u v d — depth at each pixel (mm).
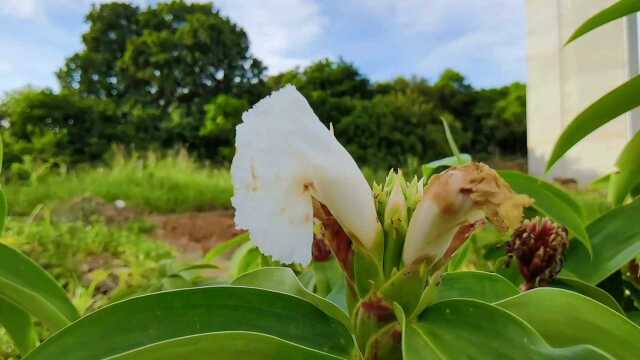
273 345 157
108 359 148
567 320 177
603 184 466
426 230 159
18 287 228
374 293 164
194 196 2168
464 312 163
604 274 292
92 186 2074
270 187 159
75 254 906
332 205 163
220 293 180
